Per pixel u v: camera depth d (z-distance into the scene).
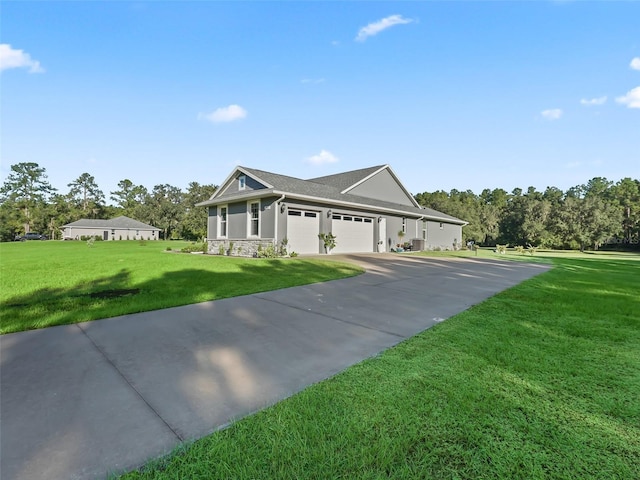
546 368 2.98
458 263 13.72
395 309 5.29
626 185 50.47
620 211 42.88
